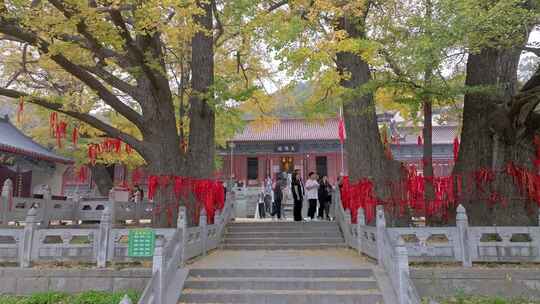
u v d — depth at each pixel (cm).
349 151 1515
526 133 1295
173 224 1370
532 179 1266
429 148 1527
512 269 977
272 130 4531
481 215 1320
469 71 1434
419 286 975
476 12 889
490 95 1255
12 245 1047
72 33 1134
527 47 959
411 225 1412
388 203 1413
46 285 1001
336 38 1159
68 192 3662
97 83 1304
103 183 3005
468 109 1427
